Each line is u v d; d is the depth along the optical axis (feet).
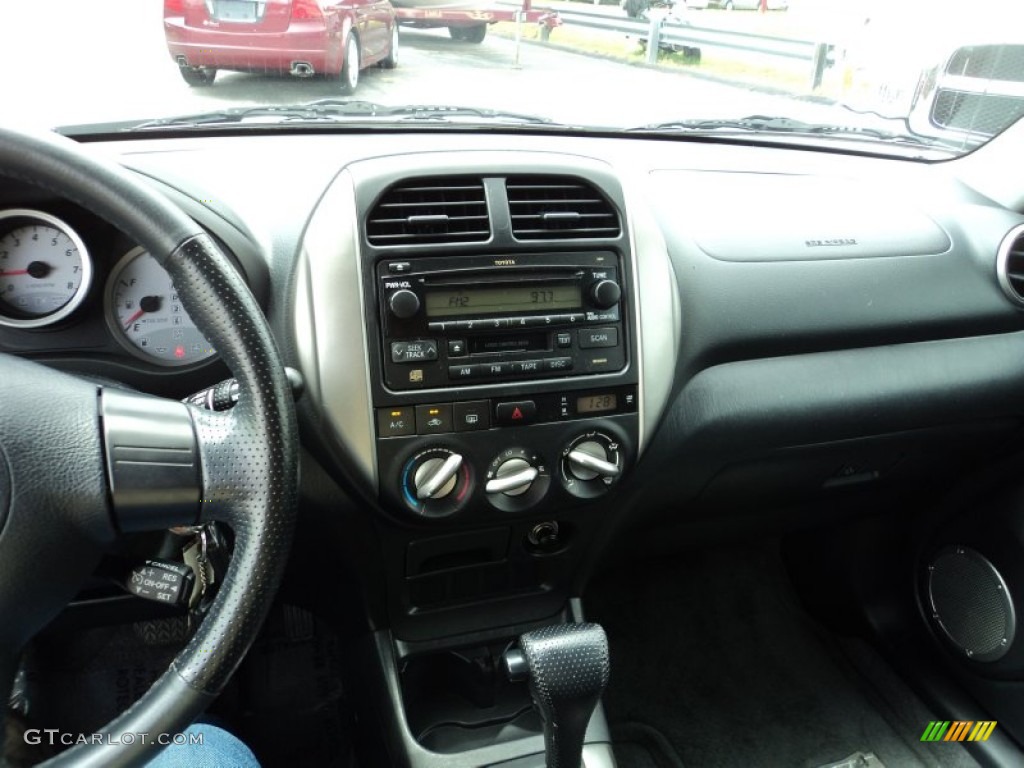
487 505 3.66
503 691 4.27
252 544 2.38
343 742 5.08
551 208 3.61
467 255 3.44
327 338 3.35
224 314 2.38
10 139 2.20
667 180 4.72
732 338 4.18
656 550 5.37
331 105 4.58
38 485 2.24
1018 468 4.90
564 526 4.09
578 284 3.61
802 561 6.33
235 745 3.63
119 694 4.84
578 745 3.26
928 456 5.03
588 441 3.71
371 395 3.39
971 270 4.71
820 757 5.24
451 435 3.48
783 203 4.75
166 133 4.15
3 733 2.24
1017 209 5.14
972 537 5.21
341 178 3.44
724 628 6.17
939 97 5.65
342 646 4.76
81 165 2.26
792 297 4.28
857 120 5.79
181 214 2.37
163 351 3.52
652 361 3.77
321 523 3.73
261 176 3.81
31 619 2.30
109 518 2.33
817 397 4.32
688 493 4.52
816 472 4.79
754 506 5.05
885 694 5.67
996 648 5.05
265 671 5.31
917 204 5.01
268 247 3.54
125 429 2.33
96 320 3.43
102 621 4.29
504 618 4.31
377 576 3.96
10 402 2.25
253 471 2.40
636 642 6.02
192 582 2.60
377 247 3.36
